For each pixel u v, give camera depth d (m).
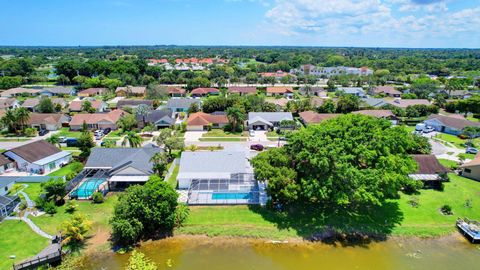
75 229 39.94
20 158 61.97
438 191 55.03
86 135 71.38
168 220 42.75
